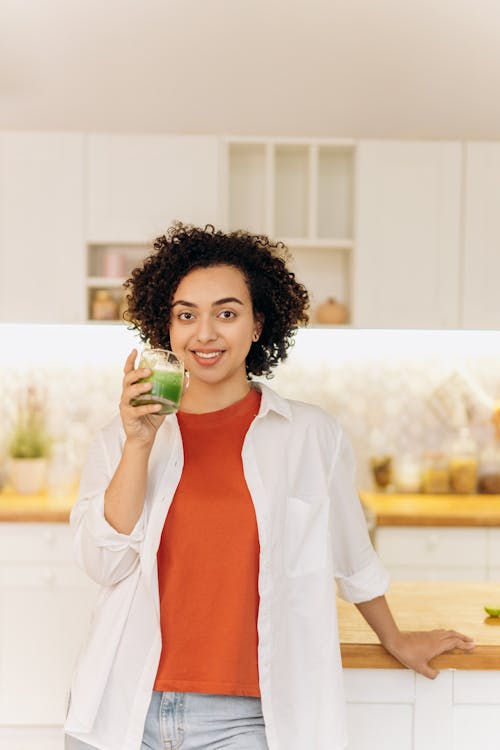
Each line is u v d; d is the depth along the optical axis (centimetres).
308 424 166
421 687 183
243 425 164
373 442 429
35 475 400
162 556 157
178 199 377
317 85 360
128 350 429
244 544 155
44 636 359
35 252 378
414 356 431
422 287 382
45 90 360
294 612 159
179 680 153
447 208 380
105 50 346
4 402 425
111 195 377
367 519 379
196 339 159
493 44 341
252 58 351
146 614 157
